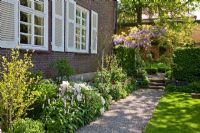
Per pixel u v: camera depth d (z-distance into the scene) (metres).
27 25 10.32
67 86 8.39
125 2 26.05
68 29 13.52
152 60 26.16
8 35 9.16
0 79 7.56
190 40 24.02
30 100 6.78
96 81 13.09
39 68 11.04
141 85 17.44
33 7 10.55
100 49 18.67
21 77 6.35
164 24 23.81
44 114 7.45
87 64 16.50
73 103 8.37
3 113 6.33
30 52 10.30
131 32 21.06
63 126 7.32
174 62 17.33
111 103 12.02
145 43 21.16
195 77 17.02
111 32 21.12
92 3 16.88
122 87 14.20
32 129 6.34
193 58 17.02
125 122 8.96
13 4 9.36
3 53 8.91
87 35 16.28
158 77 20.25
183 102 12.70
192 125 8.76
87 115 8.72
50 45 11.91
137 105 11.82
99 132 7.79
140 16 31.00
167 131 8.04
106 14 19.78
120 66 17.94
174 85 16.72
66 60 12.55
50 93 8.02
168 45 23.66
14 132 6.23
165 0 23.19
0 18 8.78
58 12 12.46
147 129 8.20
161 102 12.61
